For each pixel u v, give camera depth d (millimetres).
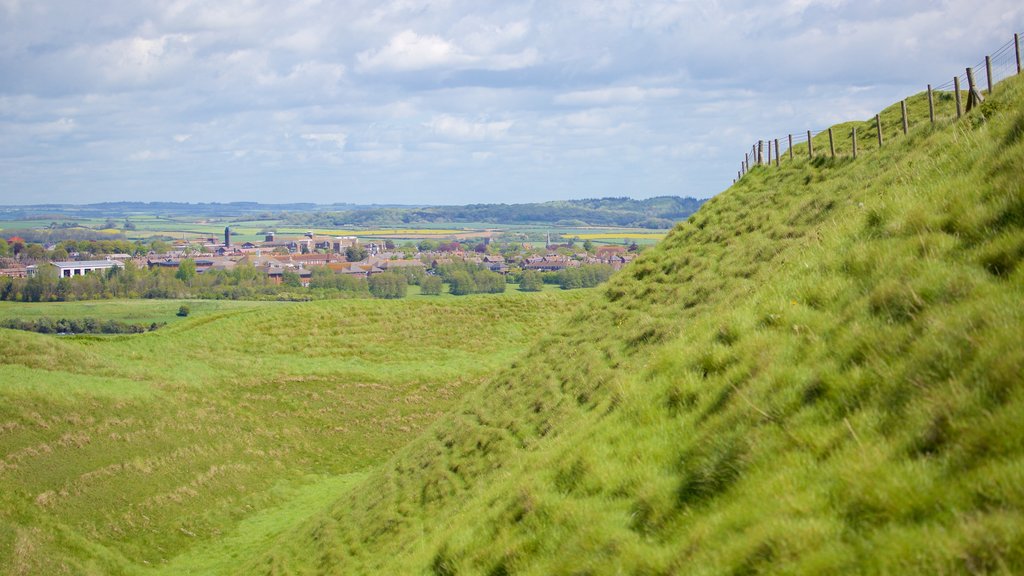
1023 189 11109
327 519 35312
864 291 12242
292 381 62625
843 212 25672
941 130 30875
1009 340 8109
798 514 8102
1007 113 15805
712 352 14062
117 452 45219
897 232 13500
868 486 7707
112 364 58438
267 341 72688
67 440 44438
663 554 9305
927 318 9797
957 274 10328
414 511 28641
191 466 46719
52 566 34438
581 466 13648
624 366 27688
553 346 38594
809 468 8883
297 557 32219
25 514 37500
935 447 7723
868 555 6848
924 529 6660
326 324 77875
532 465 17562
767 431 10281
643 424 13766
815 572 7004
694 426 12461
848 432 9031
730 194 50500
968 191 12672
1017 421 7059
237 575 34688
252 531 42000
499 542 13398
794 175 45844
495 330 79375
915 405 8492
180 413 52688
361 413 59375
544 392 31469
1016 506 6387
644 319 32969
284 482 48938
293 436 54656
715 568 8133
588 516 11750
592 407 25250
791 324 12992
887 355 9844
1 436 42562
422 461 33812
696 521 9656
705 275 34688
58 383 49969
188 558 38438
